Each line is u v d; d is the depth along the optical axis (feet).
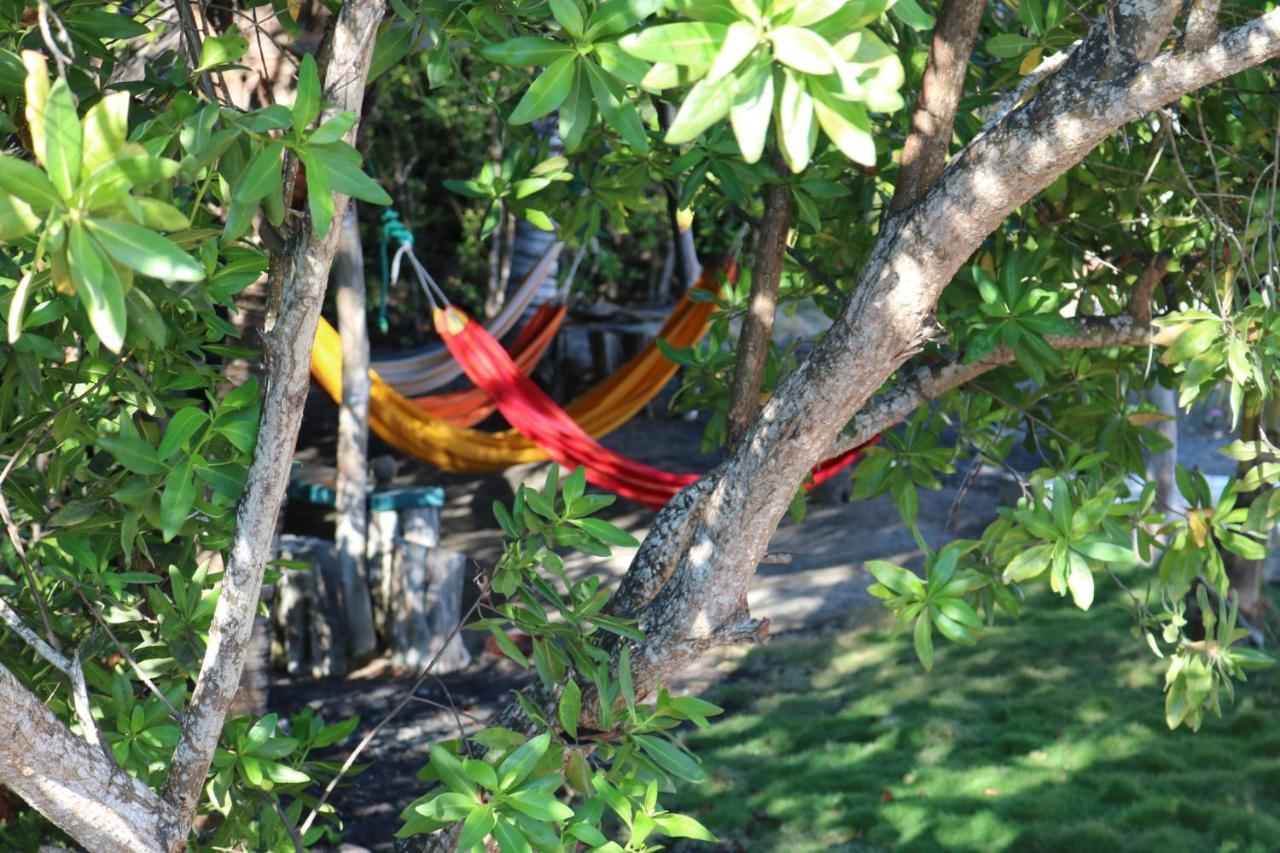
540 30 8.57
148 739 7.49
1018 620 29.22
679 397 13.43
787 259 13.74
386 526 32.04
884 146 10.69
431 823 6.94
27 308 6.87
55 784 5.78
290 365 6.03
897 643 29.07
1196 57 6.10
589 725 8.84
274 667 31.42
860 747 23.89
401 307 69.05
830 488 41.91
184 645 7.72
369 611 31.68
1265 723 23.13
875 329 7.28
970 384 10.87
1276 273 9.23
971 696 25.75
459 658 31.42
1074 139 6.48
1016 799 21.22
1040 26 8.93
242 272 6.65
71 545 7.63
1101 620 28.48
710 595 8.32
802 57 4.06
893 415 9.29
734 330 19.92
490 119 53.57
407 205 67.67
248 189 5.03
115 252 4.09
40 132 4.08
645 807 7.45
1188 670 9.48
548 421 24.43
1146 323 9.07
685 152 9.37
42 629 8.14
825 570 34.96
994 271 10.77
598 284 71.20
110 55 7.74
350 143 5.65
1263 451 9.01
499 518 8.16
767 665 28.73
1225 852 18.86
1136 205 10.96
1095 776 21.76
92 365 7.77
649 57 4.19
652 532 8.90
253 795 8.81
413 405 31.37
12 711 5.49
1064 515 7.91
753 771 23.30
